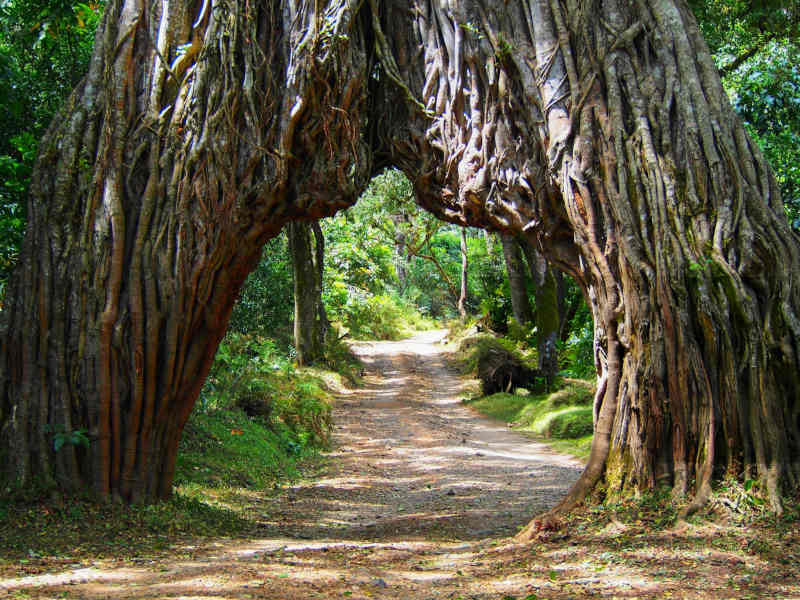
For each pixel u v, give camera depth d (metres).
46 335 7.42
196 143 7.86
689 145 6.66
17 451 7.16
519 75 7.50
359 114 8.28
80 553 6.07
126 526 7.07
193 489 9.77
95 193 7.67
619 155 6.78
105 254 7.60
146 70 8.02
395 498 10.78
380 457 15.01
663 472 6.32
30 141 8.56
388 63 8.27
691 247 6.43
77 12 9.85
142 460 7.79
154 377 7.82
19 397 7.30
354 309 41.62
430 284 58.03
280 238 28.11
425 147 8.27
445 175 8.21
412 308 54.06
